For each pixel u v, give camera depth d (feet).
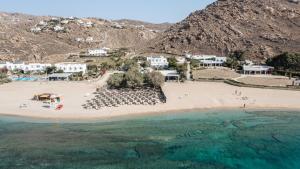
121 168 204.74
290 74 558.56
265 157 225.15
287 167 210.59
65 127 286.87
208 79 531.09
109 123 298.76
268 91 437.99
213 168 207.72
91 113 331.36
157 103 369.71
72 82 529.45
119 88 459.32
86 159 217.15
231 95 414.21
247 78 552.00
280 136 264.72
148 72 478.59
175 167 207.92
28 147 237.45
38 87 482.69
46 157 219.41
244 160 219.82
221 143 248.73
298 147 241.55
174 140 253.65
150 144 244.63
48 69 633.20
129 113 332.19
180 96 404.36
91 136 261.44
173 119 312.71
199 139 256.52
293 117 323.16
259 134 269.44
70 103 372.99
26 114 330.54
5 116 324.80
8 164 208.95
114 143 245.65
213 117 321.11
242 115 329.72
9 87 481.87
